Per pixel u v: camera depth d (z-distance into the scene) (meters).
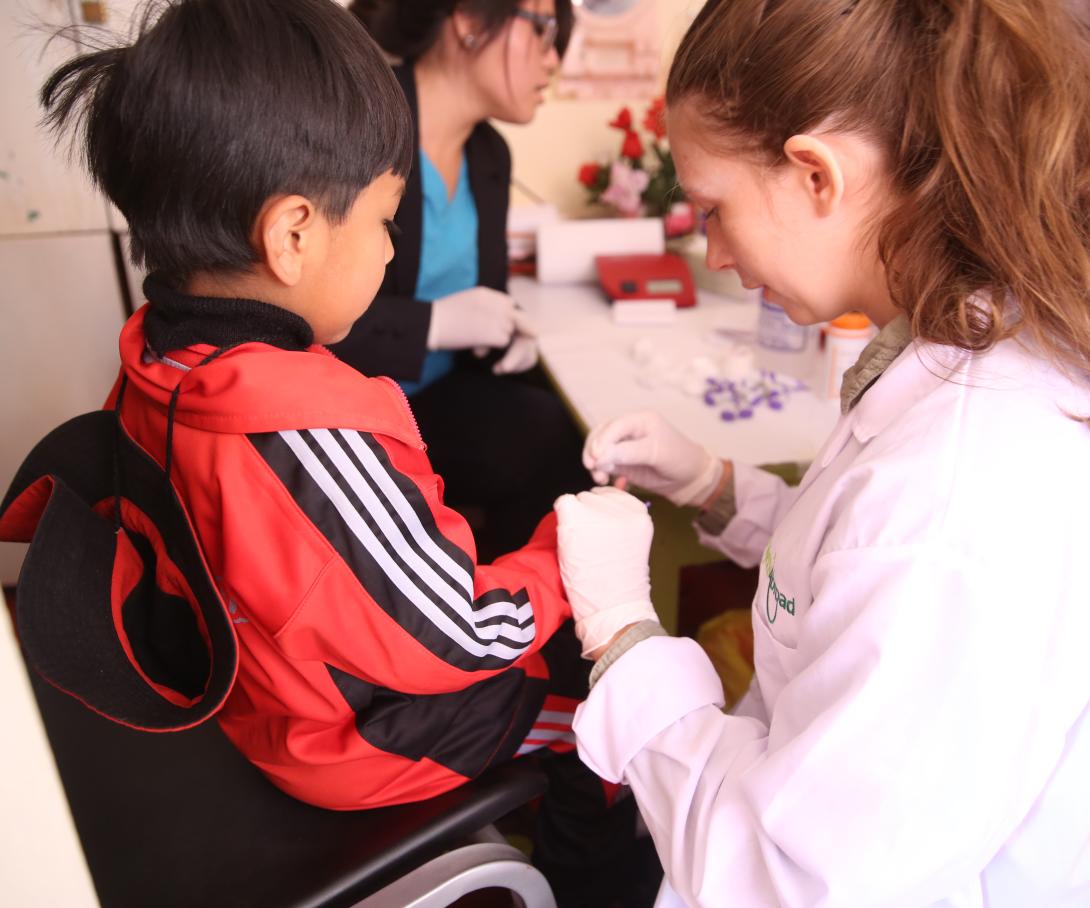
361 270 0.73
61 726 0.89
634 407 1.33
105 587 0.67
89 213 1.52
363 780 0.78
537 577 0.87
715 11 0.66
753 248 0.70
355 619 0.68
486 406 1.75
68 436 0.76
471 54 1.53
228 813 0.81
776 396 1.33
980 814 0.55
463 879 0.74
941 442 0.58
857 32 0.59
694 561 1.24
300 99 0.63
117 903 0.73
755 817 0.63
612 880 1.14
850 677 0.58
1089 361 0.58
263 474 0.65
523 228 2.17
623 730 0.76
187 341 0.67
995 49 0.56
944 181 0.59
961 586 0.54
